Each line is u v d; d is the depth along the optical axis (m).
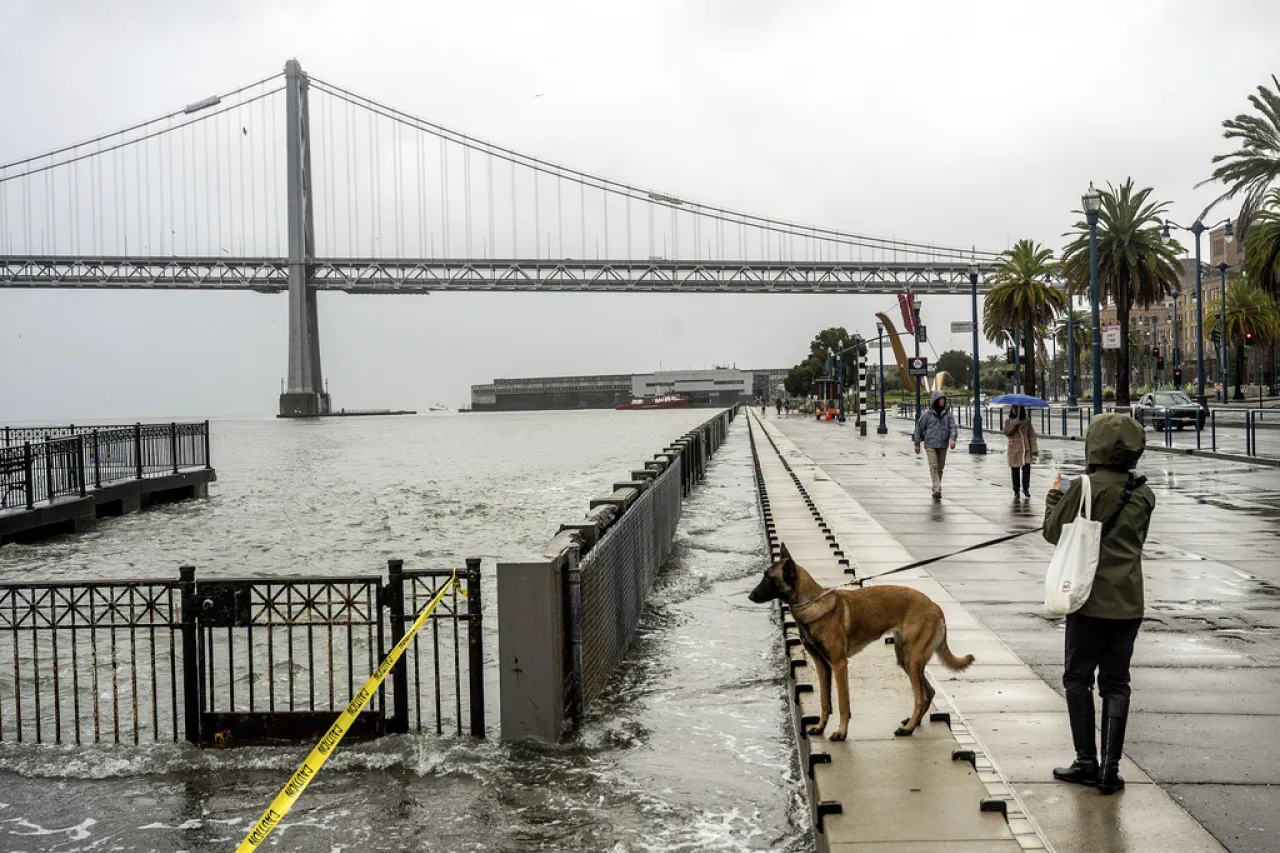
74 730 7.99
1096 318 31.66
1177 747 5.99
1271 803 5.20
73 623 7.28
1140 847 4.73
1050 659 7.96
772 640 9.93
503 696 7.00
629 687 8.40
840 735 6.09
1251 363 112.25
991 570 11.90
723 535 17.61
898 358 69.75
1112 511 5.35
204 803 6.23
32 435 31.00
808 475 26.38
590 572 8.02
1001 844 4.69
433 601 7.10
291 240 172.12
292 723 7.18
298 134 169.38
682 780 6.37
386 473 49.47
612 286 183.38
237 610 7.19
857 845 4.70
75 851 5.61
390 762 6.70
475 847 5.50
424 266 178.75
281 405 175.62
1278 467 24.73
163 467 34.94
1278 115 44.38
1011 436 19.83
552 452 70.19
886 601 6.22
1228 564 11.98
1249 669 7.59
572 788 6.26
